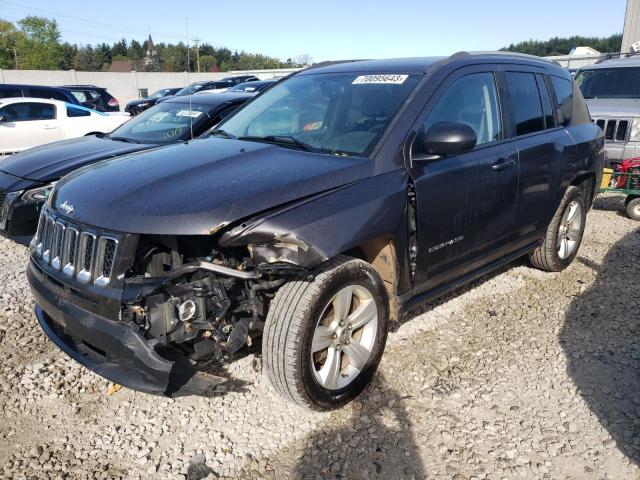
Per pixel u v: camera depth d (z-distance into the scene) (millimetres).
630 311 4262
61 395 3260
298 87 4082
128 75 37375
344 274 2838
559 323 4090
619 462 2664
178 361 2652
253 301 2760
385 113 3352
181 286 2564
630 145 7762
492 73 3977
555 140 4441
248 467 2672
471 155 3609
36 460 2721
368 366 3158
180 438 2885
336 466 2668
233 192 2678
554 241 4766
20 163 6035
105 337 2564
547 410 3070
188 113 7098
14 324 4102
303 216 2670
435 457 2719
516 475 2594
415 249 3270
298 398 2801
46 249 3041
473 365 3527
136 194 2742
